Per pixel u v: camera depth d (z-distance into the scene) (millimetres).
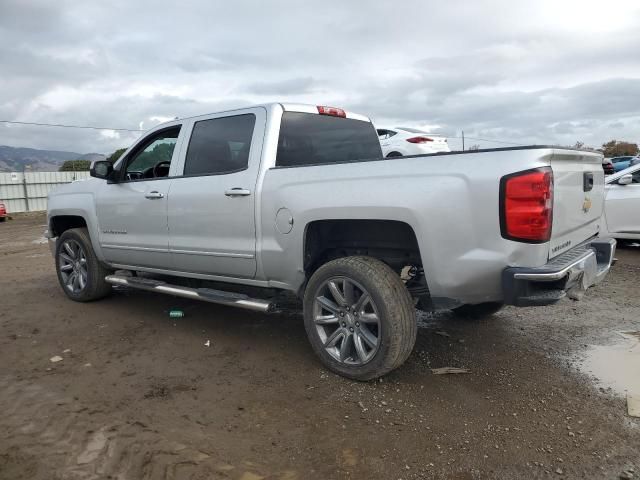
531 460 2740
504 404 3354
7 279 7691
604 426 3059
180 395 3547
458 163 3242
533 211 3039
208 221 4434
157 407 3371
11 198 31688
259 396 3512
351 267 3598
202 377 3842
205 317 5332
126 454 2820
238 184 4203
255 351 4348
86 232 5914
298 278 4020
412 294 3828
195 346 4496
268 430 3068
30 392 3617
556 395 3469
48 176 32969
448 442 2918
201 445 2906
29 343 4656
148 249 5035
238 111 4453
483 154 3191
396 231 3854
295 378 3783
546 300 3072
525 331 4770
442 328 4859
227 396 3520
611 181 8695
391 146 13125
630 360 4027
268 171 4078
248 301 4238
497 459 2756
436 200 3258
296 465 2725
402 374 3832
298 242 3875
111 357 4273
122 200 5211
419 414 3234
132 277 5414
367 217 3506
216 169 4500
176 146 4867
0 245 13461
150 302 5949
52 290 6734
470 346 4395
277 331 4855
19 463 2750
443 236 3262
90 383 3764
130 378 3844
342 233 4086
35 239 14641
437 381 3707
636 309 5422
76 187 5930
